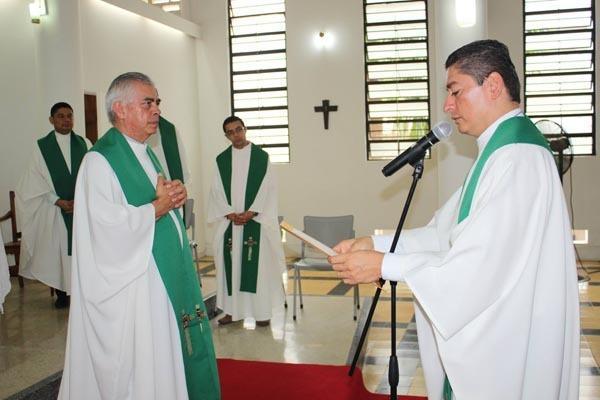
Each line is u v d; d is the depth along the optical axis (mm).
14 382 3477
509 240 1520
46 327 4703
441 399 1888
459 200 1937
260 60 8742
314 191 8500
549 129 5988
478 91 1699
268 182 5070
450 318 1539
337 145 8383
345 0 8234
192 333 2547
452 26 6289
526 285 1544
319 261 5516
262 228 4996
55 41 6129
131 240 2283
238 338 4660
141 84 2463
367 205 8328
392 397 2045
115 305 2287
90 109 6773
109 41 6980
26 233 5445
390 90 8344
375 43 8312
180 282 2490
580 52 7789
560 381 1625
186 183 4316
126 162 2404
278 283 5047
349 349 4293
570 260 1673
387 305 5566
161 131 4164
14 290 6176
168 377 2365
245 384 3490
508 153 1592
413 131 8328
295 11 8406
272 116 8750
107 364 2289
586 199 7688
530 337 1606
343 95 8312
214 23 8734
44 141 5461
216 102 8797
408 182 8188
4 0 6227
